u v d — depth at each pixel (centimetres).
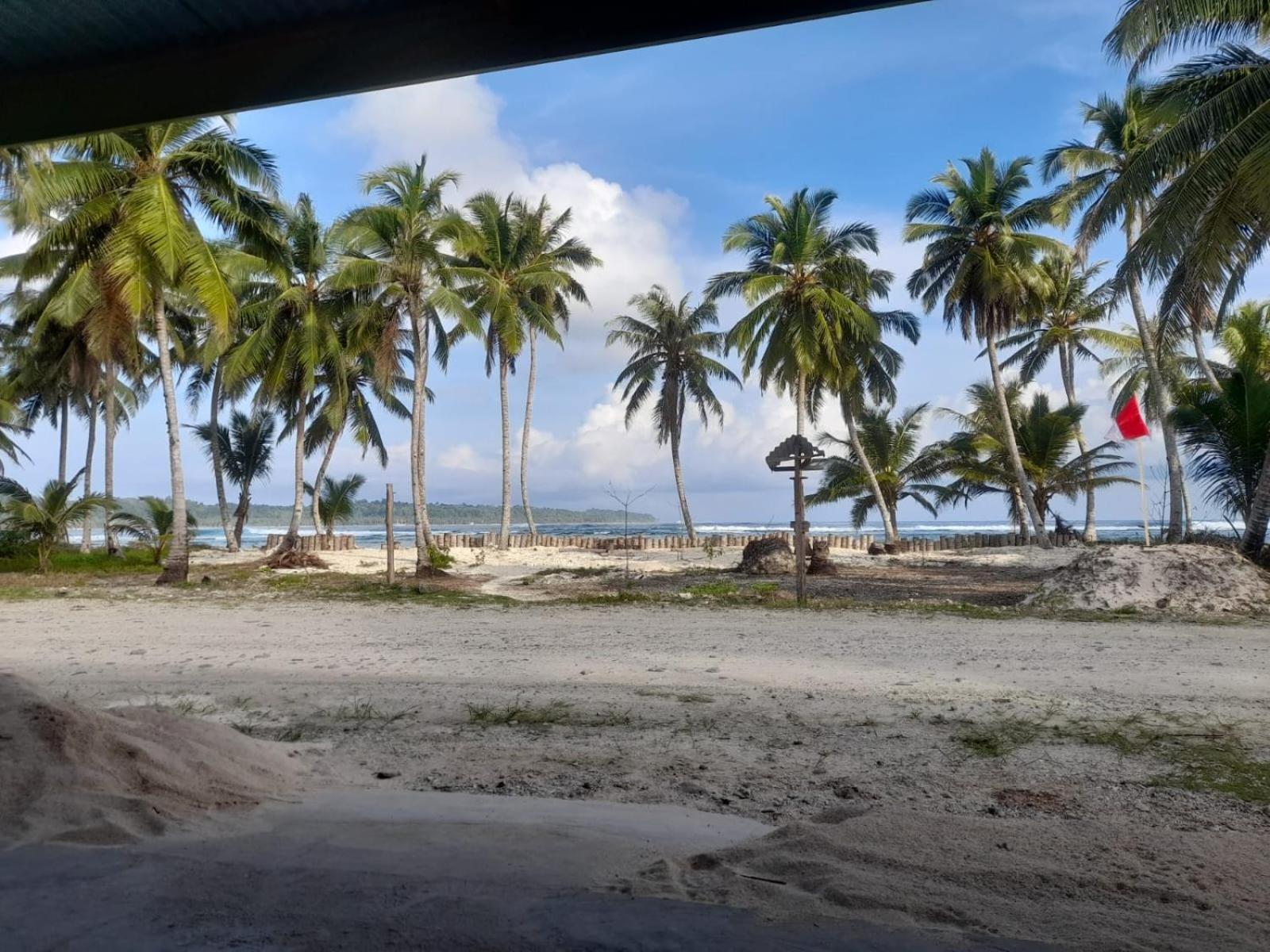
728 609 1450
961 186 3138
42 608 1566
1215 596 1383
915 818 394
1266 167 1293
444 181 2444
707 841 383
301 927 282
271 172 2133
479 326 2505
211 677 877
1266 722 638
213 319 2039
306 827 395
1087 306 3831
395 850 358
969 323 3288
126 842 366
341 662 961
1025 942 266
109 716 512
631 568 2719
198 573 2534
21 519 2533
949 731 620
